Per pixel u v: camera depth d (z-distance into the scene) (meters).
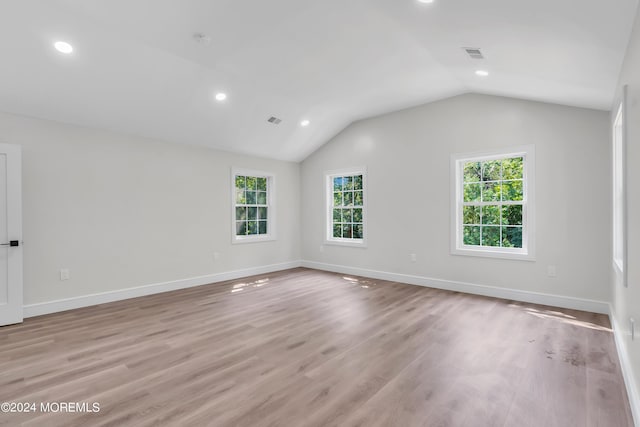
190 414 1.87
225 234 5.52
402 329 3.18
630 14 1.76
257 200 6.16
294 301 4.18
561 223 3.84
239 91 4.18
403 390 2.10
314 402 1.98
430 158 4.89
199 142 5.07
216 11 2.62
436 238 4.85
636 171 1.96
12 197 3.40
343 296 4.40
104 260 4.18
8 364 2.48
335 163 6.14
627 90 2.22
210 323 3.38
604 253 3.59
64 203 3.87
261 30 2.90
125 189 4.37
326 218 6.31
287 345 2.82
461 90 4.43
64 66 3.13
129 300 4.27
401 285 5.04
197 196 5.15
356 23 2.77
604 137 3.59
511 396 2.03
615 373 2.31
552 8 1.81
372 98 4.67
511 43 2.46
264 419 1.82
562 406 1.93
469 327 3.22
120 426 1.76
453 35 2.61
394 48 3.23
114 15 2.66
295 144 5.96
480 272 4.45
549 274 3.92
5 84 3.17
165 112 4.17
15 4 2.49
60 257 3.84
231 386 2.16
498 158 4.34
